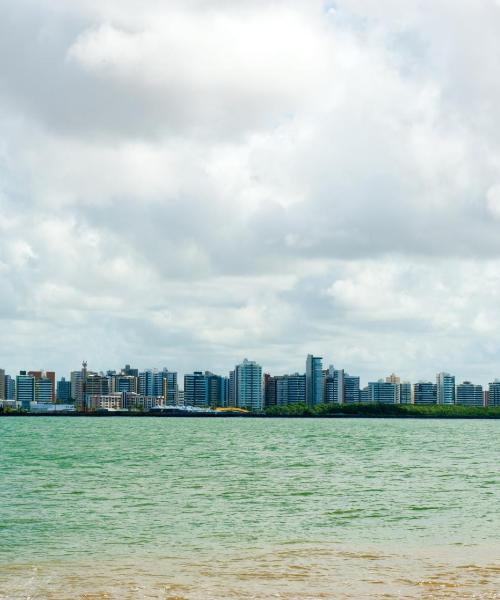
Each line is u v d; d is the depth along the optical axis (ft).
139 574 93.40
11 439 531.09
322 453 365.81
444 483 210.59
